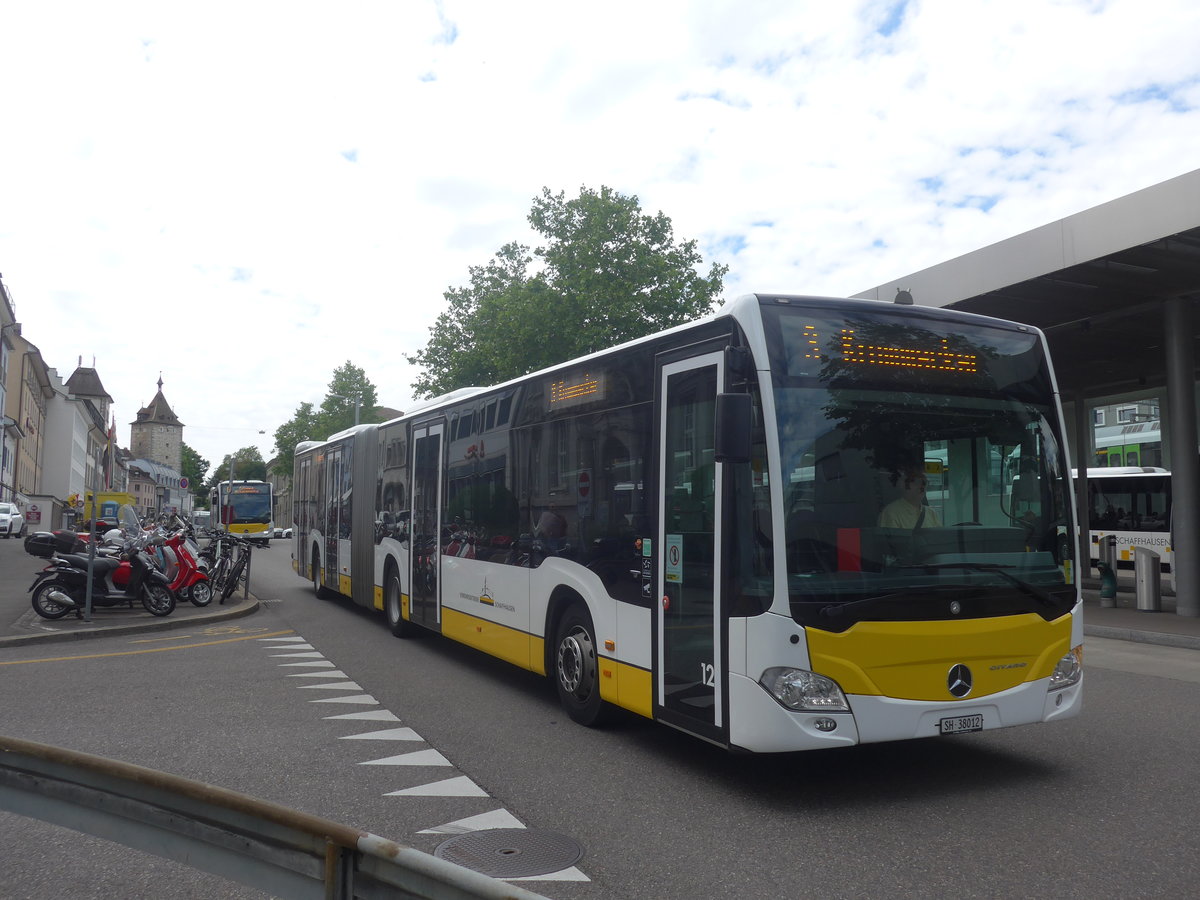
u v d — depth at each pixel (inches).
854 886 167.2
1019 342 248.7
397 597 501.4
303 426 3216.0
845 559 214.5
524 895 90.7
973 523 229.5
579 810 211.8
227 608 625.6
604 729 292.8
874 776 239.5
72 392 4480.8
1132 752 262.7
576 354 1159.0
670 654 244.1
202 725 292.8
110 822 131.4
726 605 221.1
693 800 219.3
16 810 141.6
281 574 1052.5
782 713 206.7
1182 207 478.3
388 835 194.4
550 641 318.7
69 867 175.6
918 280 638.5
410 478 482.6
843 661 209.2
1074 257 534.3
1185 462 604.4
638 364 269.4
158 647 470.6
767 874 173.0
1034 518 237.6
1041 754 260.5
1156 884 166.9
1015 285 579.2
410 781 233.3
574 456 303.3
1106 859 179.5
